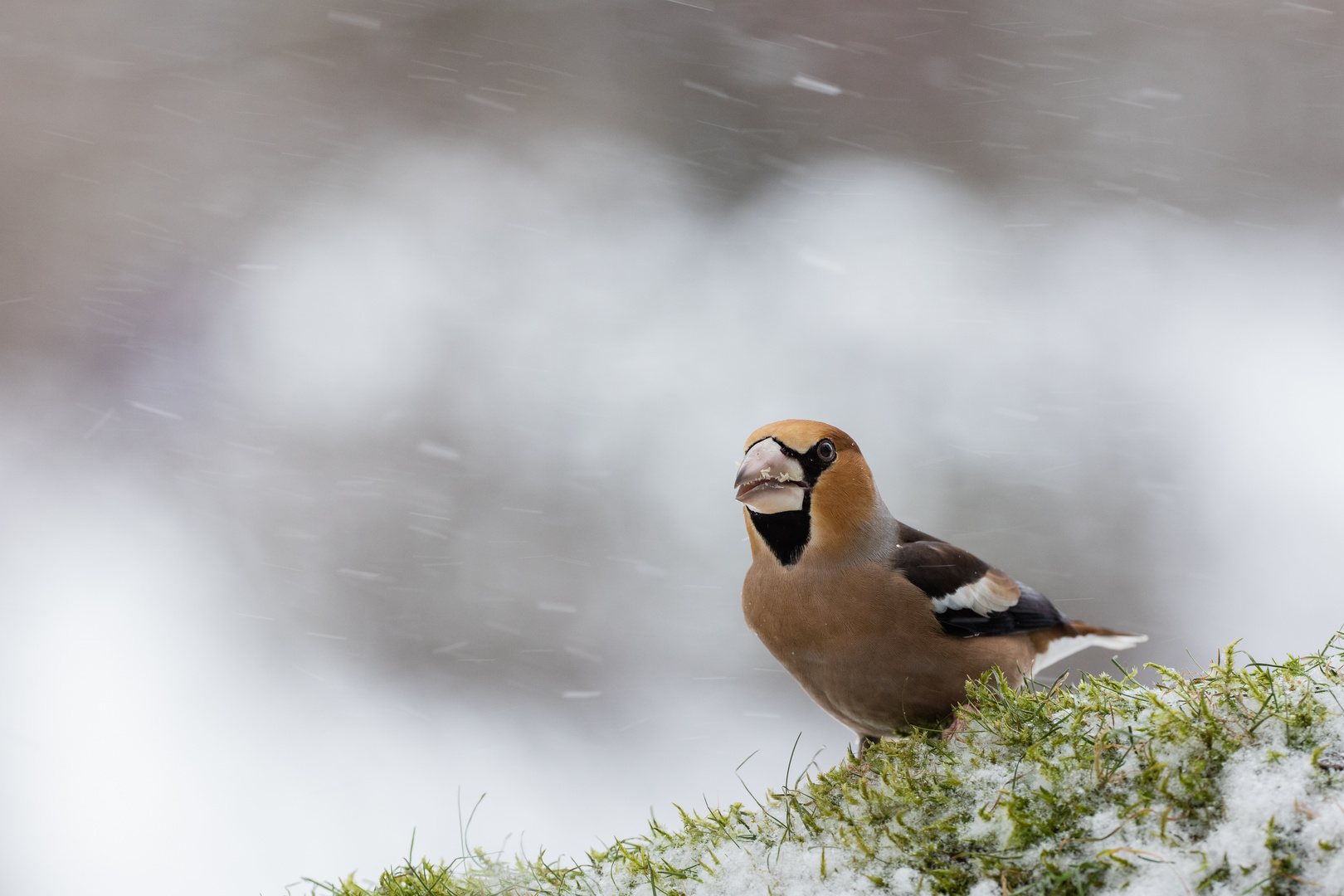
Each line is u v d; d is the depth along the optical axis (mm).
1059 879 3254
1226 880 3059
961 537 15430
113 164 21781
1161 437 16719
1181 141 22078
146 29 22875
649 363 18750
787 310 19297
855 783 3953
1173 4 23438
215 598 15711
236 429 18547
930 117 22344
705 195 21797
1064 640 6734
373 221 21500
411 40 23406
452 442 17719
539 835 11461
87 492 17156
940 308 19188
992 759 3797
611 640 15234
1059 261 20094
